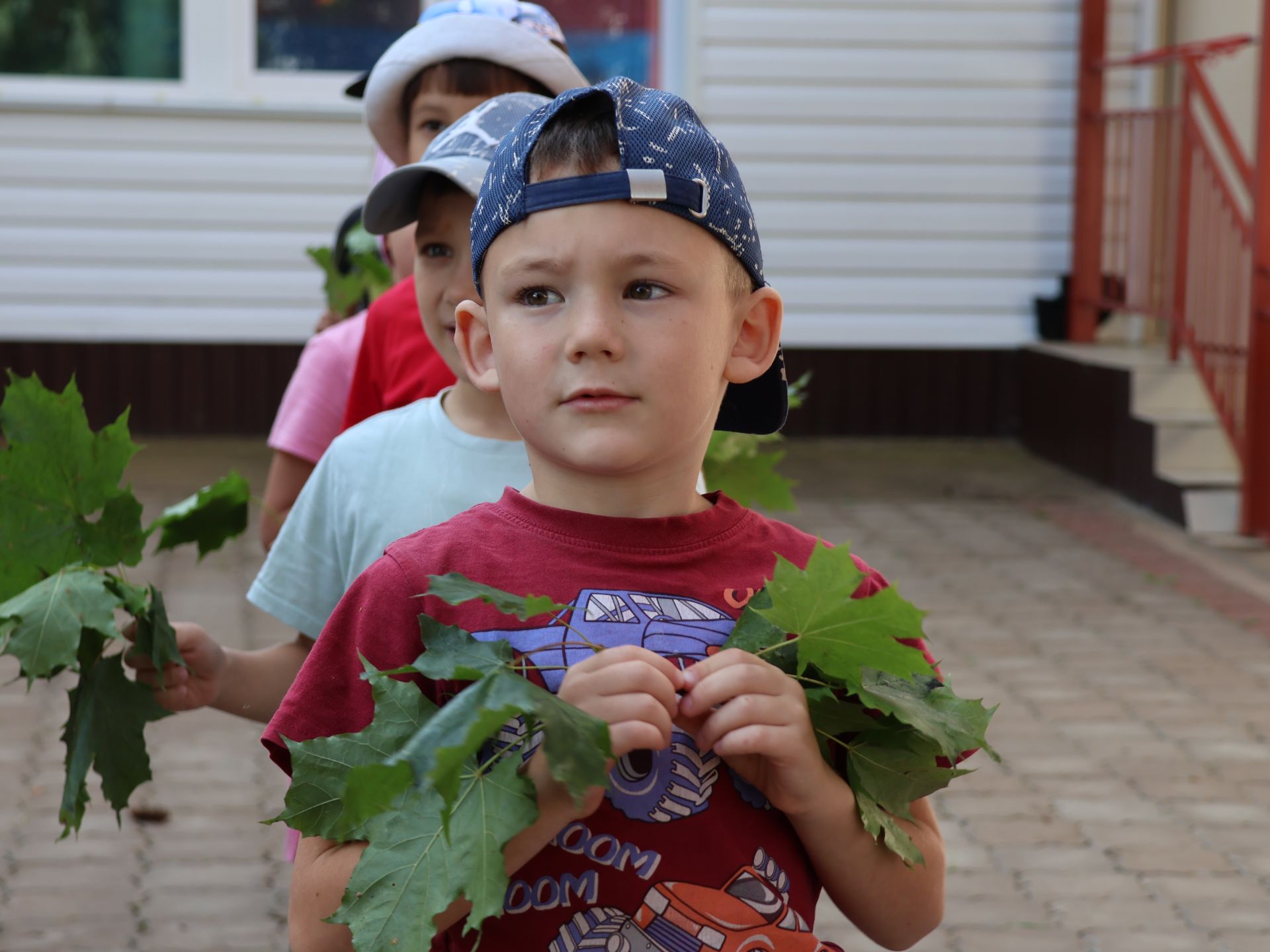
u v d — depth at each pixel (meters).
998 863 3.79
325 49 8.85
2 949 3.26
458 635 1.21
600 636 1.32
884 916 1.40
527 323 1.27
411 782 1.03
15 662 5.21
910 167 9.10
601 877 1.28
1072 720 4.80
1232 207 7.34
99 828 3.90
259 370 8.89
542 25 2.59
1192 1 8.97
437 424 1.92
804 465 8.66
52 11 8.63
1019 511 7.72
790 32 8.97
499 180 1.29
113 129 8.63
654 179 1.23
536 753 1.19
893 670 1.21
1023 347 9.24
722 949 1.28
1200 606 6.12
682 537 1.40
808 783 1.26
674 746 1.31
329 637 1.39
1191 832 3.99
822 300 9.17
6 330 8.68
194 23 8.72
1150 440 7.67
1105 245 9.40
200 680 1.90
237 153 8.73
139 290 8.75
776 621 1.22
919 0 8.98
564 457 1.27
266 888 3.62
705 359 1.27
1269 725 4.79
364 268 3.57
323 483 1.94
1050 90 9.10
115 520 1.63
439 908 1.10
